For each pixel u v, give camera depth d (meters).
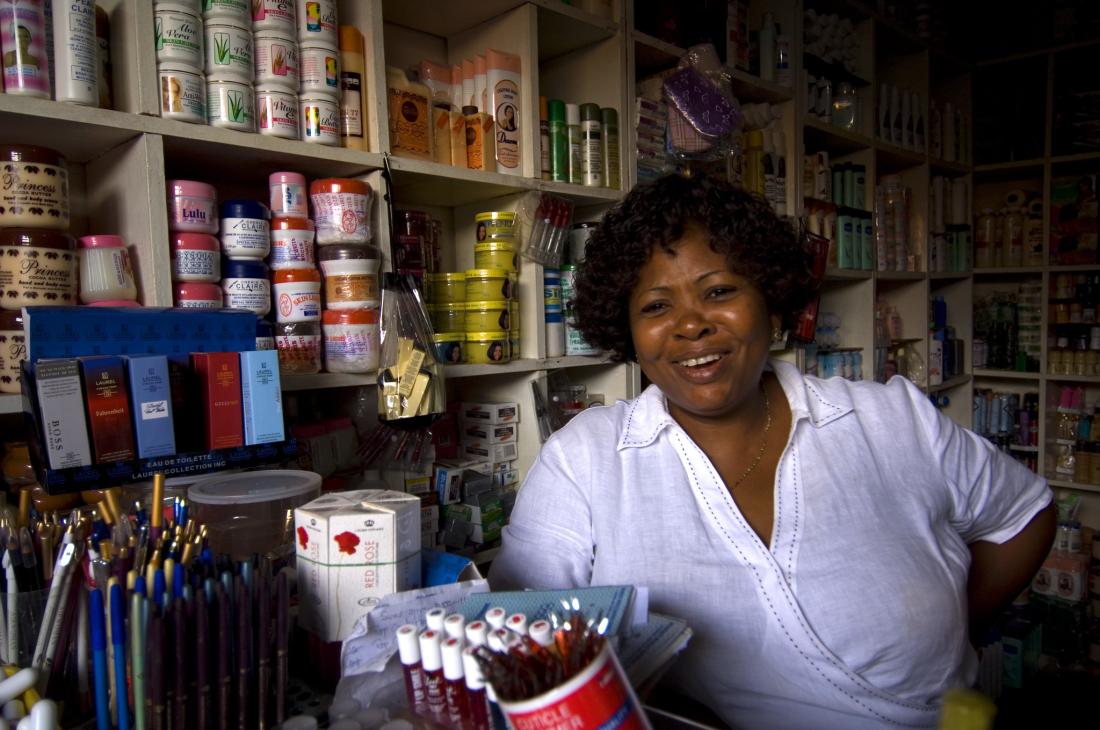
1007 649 2.62
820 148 2.68
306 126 1.23
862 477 0.96
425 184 1.52
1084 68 3.09
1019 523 1.10
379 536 0.72
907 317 3.02
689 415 1.03
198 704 0.62
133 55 1.05
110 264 1.02
